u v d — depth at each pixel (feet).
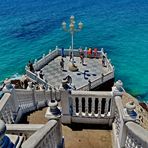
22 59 146.10
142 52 145.38
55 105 30.01
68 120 43.62
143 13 214.90
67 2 261.03
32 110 49.96
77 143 40.29
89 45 159.22
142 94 104.06
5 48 160.66
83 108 55.67
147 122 70.69
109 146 39.52
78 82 99.04
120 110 34.35
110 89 96.07
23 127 29.25
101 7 238.68
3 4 262.67
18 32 184.44
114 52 147.64
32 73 100.48
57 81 100.99
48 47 159.74
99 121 43.29
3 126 17.93
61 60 109.81
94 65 111.34
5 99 39.19
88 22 199.21
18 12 233.14
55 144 31.99
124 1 254.06
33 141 24.71
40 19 211.61
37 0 273.13
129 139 30.27
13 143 20.27
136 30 179.01
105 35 172.76
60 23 200.34
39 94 53.47
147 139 26.43
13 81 98.22
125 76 119.85
